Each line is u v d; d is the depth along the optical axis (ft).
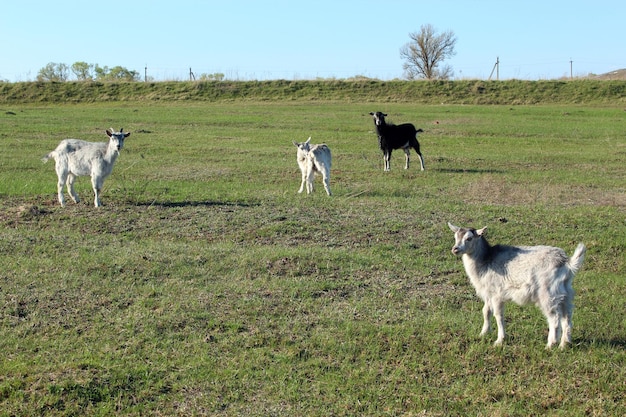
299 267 39.22
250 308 33.19
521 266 27.81
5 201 54.60
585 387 25.80
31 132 104.83
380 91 192.34
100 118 129.29
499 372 27.14
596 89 185.88
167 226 48.14
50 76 273.33
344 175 72.28
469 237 28.63
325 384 26.21
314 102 179.01
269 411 24.41
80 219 49.11
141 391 25.50
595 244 45.11
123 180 66.08
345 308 33.60
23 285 35.63
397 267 40.06
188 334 30.40
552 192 62.90
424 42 277.85
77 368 26.89
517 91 188.85
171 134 106.52
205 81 195.21
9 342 29.22
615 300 35.17
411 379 26.63
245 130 113.39
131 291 35.24
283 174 72.18
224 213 51.49
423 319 32.22
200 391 25.67
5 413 23.86
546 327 31.53
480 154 90.33
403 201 57.26
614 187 66.85
